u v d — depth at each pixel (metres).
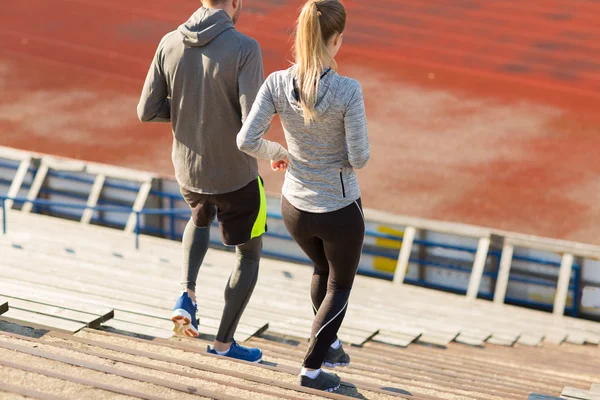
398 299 16.25
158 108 5.75
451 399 5.91
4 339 5.40
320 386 5.53
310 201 5.11
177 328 5.96
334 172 5.05
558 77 32.66
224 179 5.70
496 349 11.80
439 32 37.44
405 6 40.50
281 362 6.93
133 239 18.69
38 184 21.97
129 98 30.41
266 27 37.88
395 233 18.98
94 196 21.34
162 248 18.20
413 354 9.53
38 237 16.56
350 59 34.34
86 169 21.50
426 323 12.59
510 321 15.41
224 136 5.55
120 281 11.07
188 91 5.47
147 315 7.43
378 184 23.89
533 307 18.38
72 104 29.69
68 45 35.59
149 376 4.77
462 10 40.03
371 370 6.80
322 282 5.77
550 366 10.78
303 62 4.75
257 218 5.96
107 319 6.68
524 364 10.73
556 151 26.14
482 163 25.23
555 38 36.66
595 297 17.86
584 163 25.31
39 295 6.93
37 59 33.94
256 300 12.11
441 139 26.94
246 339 8.01
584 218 22.14
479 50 35.41
